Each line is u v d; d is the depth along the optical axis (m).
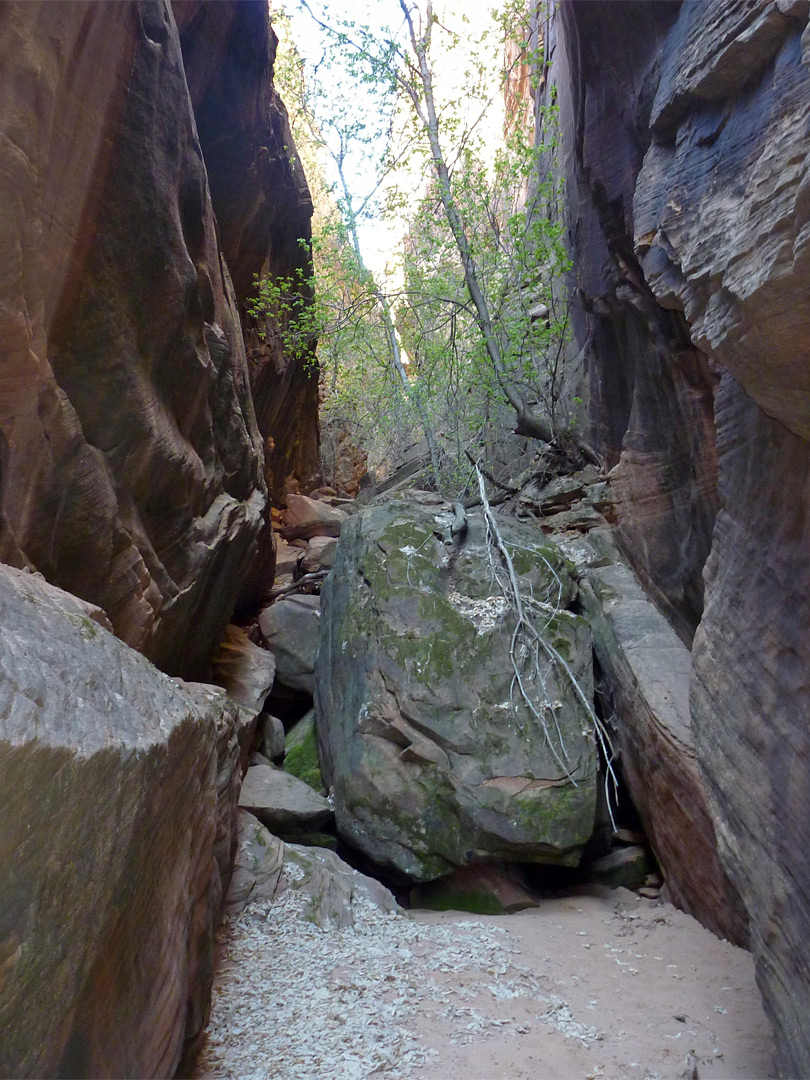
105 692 2.15
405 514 8.25
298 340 11.08
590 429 9.77
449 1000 4.02
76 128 3.25
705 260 3.42
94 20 3.19
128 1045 2.06
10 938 1.37
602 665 7.20
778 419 3.42
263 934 4.65
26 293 2.97
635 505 7.63
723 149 3.69
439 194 10.42
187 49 6.58
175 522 5.10
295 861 5.37
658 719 5.72
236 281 9.97
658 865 6.23
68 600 2.62
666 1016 3.93
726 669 4.33
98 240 3.67
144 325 4.25
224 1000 3.89
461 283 11.05
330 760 6.88
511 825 5.82
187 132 4.84
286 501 13.64
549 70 11.65
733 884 4.32
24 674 1.73
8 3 2.56
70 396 3.71
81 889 1.68
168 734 2.34
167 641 5.28
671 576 6.79
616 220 6.92
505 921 5.45
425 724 6.28
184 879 2.74
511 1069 3.34
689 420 6.15
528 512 9.69
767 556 3.90
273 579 9.68
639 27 5.82
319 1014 3.79
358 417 17.70
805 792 3.24
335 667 7.37
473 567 7.56
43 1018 1.51
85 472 3.70
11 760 1.37
